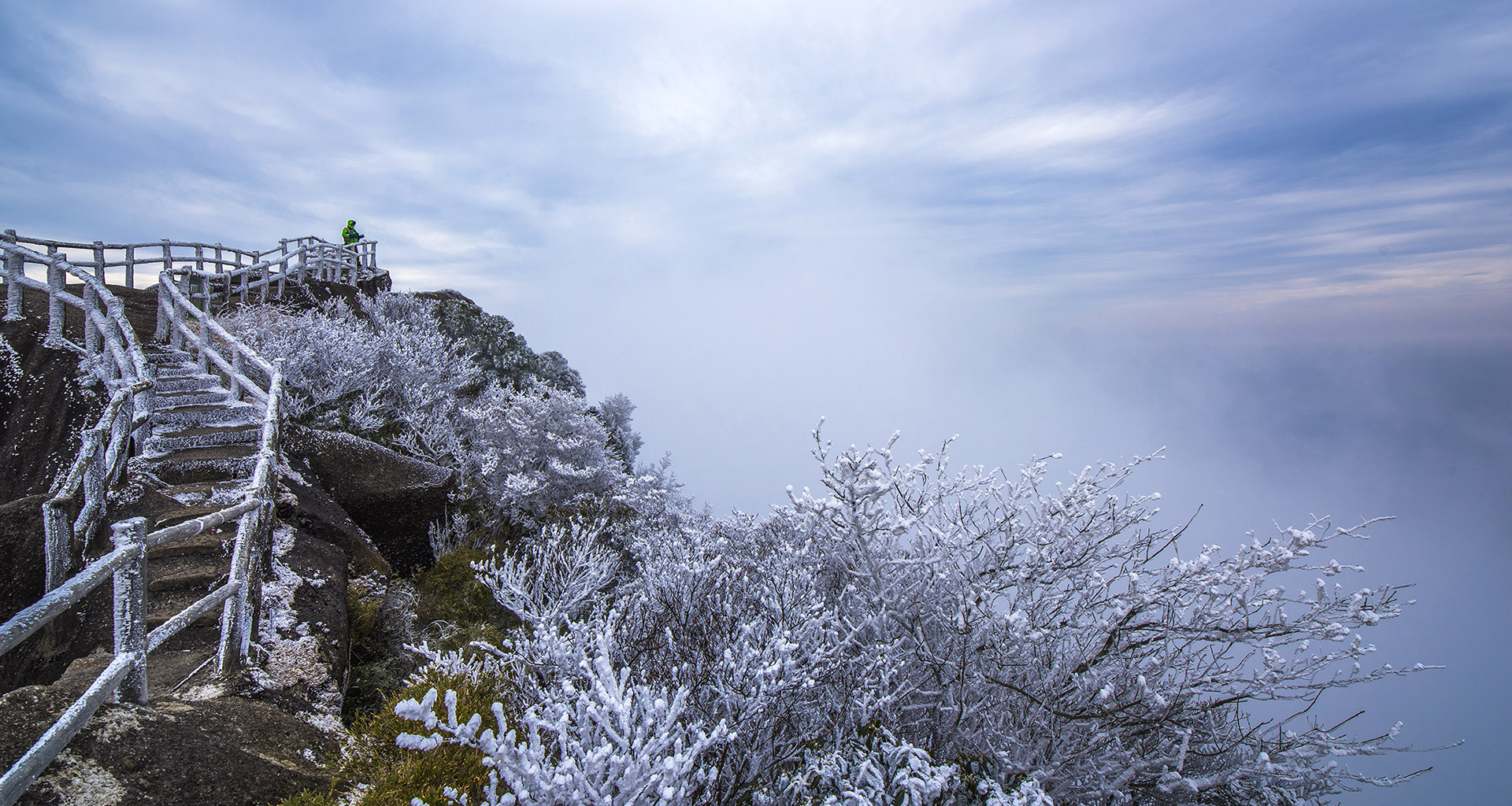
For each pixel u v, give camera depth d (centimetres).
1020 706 315
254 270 1381
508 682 363
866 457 337
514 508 881
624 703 226
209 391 815
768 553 501
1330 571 283
